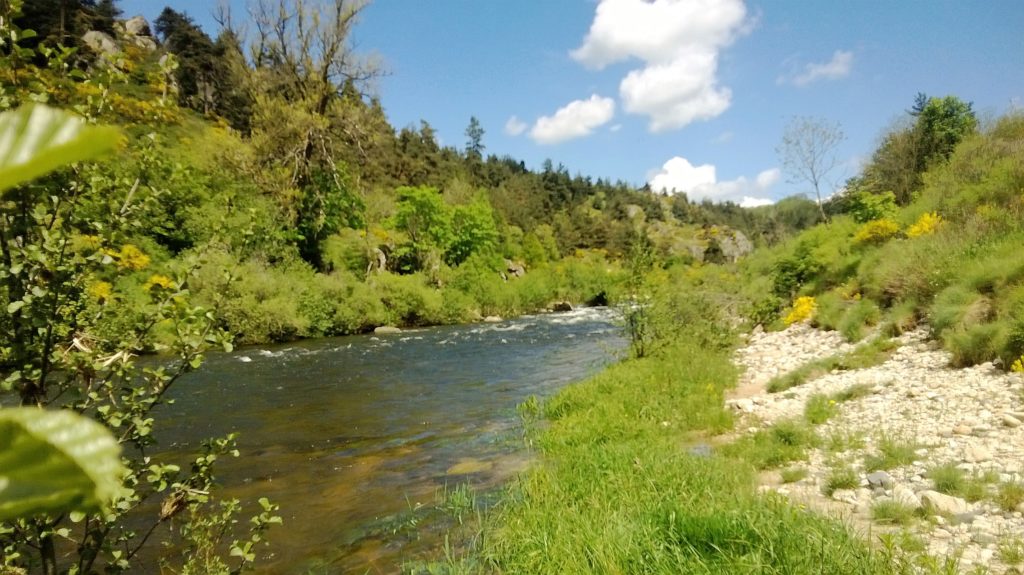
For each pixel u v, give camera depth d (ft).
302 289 73.15
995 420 20.86
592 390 32.73
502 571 14.46
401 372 44.78
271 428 29.04
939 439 20.27
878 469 18.57
